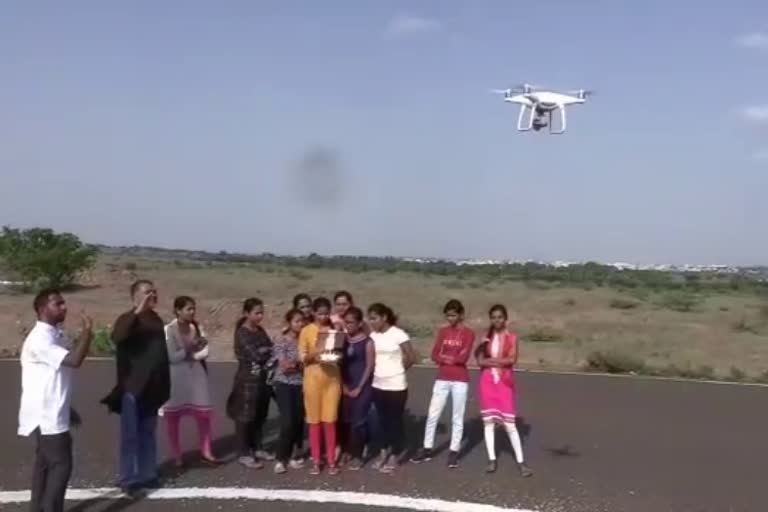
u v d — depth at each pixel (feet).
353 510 26.40
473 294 166.61
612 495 28.89
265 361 30.68
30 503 23.98
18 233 142.92
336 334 30.07
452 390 31.86
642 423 42.80
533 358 74.49
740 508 27.76
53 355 22.93
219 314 101.14
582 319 121.70
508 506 27.25
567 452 35.47
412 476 30.48
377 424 32.09
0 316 91.71
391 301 144.66
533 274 306.55
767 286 259.39
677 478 31.40
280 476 29.99
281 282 186.19
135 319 27.09
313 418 30.25
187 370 30.68
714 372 68.18
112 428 38.04
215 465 31.24
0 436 35.86
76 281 148.15
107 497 27.27
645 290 222.07
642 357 76.74
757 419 44.57
